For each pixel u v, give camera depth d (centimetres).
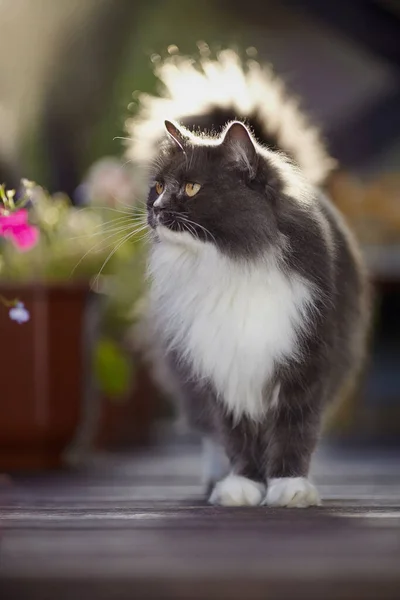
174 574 324
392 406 1199
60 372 698
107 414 979
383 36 1071
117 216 866
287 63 1466
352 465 825
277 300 498
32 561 340
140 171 750
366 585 313
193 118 623
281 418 514
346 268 572
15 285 676
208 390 529
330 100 1378
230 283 504
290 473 514
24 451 707
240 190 507
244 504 507
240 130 506
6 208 619
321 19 1084
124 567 332
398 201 1134
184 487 635
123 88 1434
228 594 309
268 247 498
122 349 966
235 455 536
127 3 1142
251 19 1536
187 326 521
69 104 1141
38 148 1177
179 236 510
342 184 1125
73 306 699
